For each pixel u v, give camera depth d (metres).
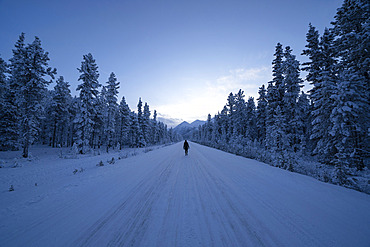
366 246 2.30
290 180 5.96
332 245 2.34
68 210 3.83
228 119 44.66
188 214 3.49
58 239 2.68
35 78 19.05
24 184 6.64
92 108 25.42
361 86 11.52
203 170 8.15
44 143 41.94
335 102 12.14
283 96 22.53
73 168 10.52
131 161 12.16
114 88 31.45
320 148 13.91
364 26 11.29
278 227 2.88
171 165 9.92
